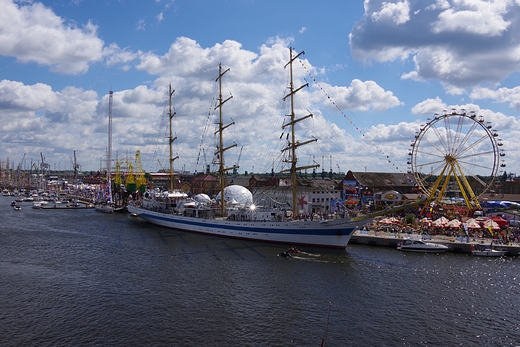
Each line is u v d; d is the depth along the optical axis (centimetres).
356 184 13650
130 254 7344
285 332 3894
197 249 7819
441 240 7981
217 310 4453
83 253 7431
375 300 4834
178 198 12300
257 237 8631
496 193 13275
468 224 8225
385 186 13850
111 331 3884
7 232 10019
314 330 3947
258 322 4128
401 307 4616
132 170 19225
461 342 3762
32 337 3738
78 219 13275
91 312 4369
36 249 7788
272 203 11925
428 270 6209
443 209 10238
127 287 5272
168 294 4994
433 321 4231
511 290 5259
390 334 3891
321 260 6838
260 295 4975
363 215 7469
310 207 12619
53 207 17488
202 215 10519
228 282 5512
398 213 11394
